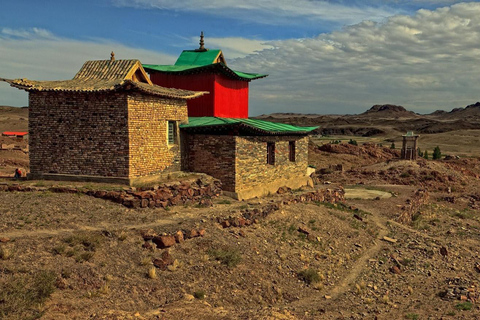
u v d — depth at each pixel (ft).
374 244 78.07
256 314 41.78
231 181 80.33
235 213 67.05
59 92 70.95
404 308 51.13
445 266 69.87
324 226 78.64
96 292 40.09
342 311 48.96
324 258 65.57
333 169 194.18
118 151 68.59
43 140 73.05
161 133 76.95
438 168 184.34
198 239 56.54
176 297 43.78
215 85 97.45
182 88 100.68
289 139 103.14
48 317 34.12
